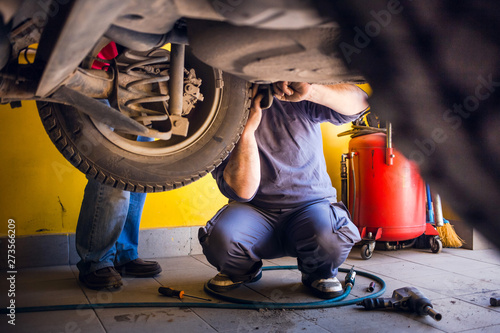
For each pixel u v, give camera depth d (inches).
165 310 61.2
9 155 89.4
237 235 66.4
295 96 54.6
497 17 20.2
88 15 23.3
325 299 66.8
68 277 81.0
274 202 69.5
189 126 51.9
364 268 91.1
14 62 35.7
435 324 55.8
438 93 22.7
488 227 23.6
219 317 58.2
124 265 82.0
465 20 20.9
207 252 68.2
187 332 52.5
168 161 48.6
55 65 29.0
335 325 55.1
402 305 60.7
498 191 22.3
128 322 55.9
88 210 72.2
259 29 26.5
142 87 49.1
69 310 61.0
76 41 26.4
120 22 27.1
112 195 71.7
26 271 85.9
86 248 72.7
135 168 46.8
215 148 50.9
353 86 66.9
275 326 54.7
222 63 31.6
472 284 76.9
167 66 52.2
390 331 53.2
